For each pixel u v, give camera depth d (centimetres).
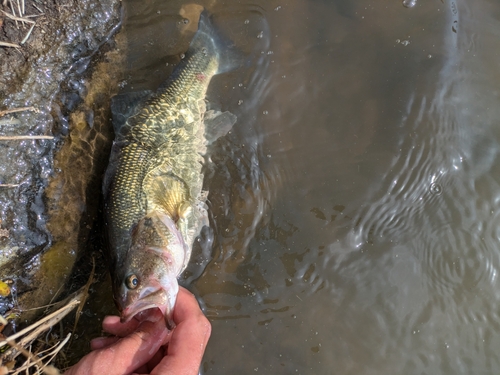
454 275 54
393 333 52
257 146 57
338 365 51
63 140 51
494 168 57
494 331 52
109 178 50
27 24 51
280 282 53
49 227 49
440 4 62
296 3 62
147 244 46
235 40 60
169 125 54
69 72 53
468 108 59
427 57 60
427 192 56
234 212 54
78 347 48
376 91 59
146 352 41
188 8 60
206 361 50
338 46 61
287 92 59
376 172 57
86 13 55
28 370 44
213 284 52
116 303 44
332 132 58
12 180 48
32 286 47
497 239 55
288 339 51
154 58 58
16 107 49
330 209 56
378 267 54
